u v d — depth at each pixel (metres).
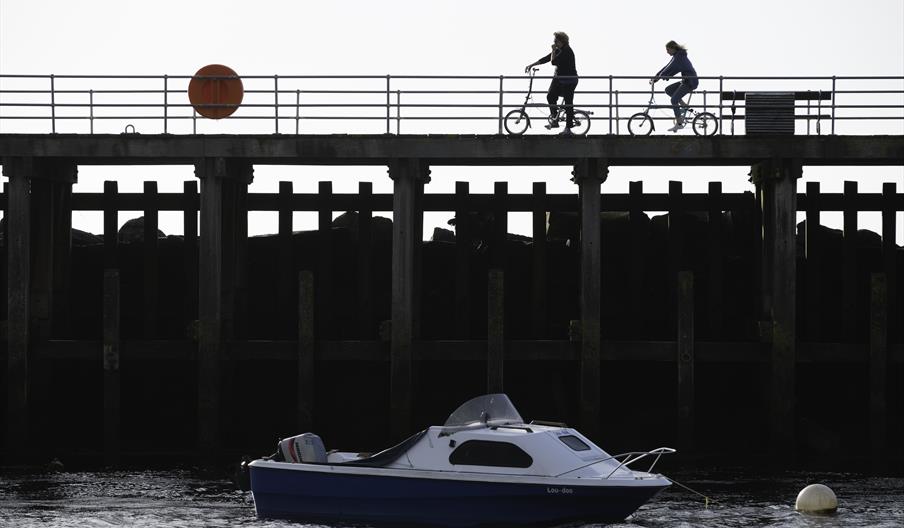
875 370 110.81
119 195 124.38
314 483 80.00
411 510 78.81
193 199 123.94
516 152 111.38
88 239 138.75
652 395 128.00
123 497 90.50
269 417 127.00
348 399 127.12
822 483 97.75
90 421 126.19
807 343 111.69
